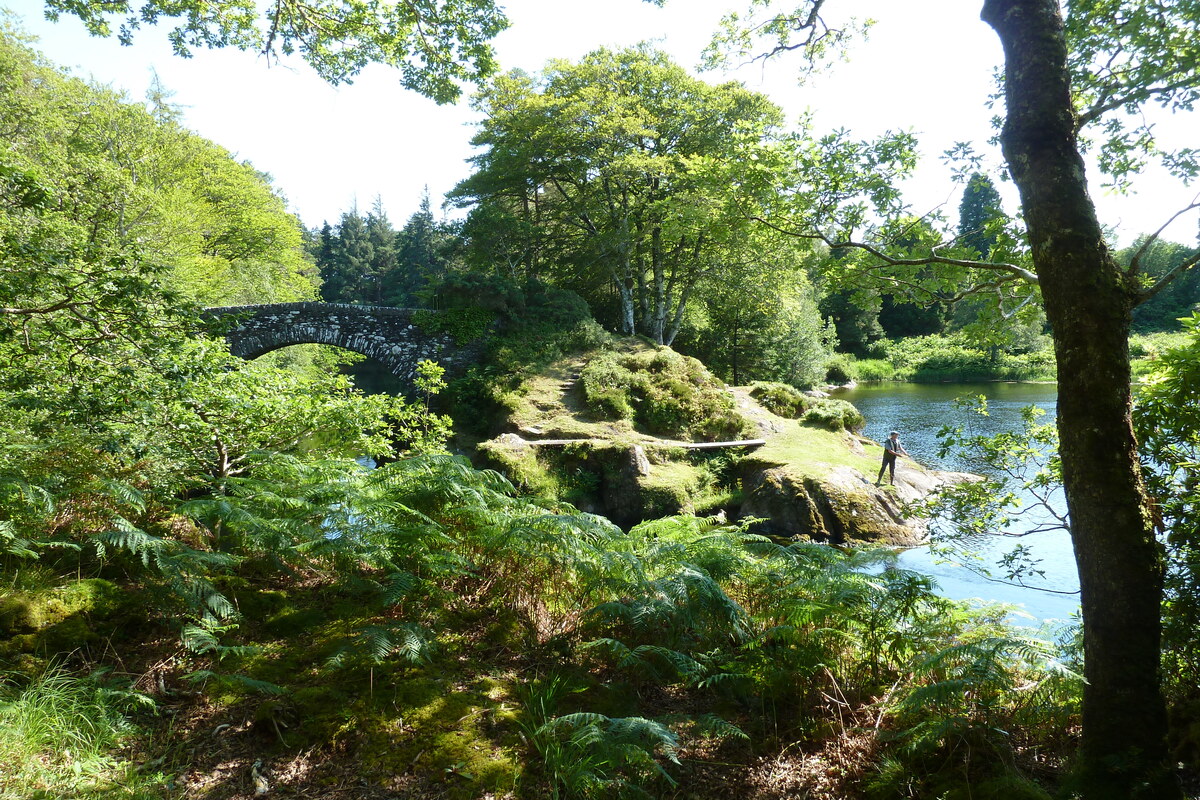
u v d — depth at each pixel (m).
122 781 2.75
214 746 3.12
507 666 4.06
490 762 3.13
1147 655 2.77
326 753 3.15
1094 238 2.91
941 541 5.66
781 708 3.84
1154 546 2.81
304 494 5.17
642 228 31.08
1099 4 4.37
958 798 2.89
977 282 5.12
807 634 3.97
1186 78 3.81
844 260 5.35
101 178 17.44
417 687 3.66
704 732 3.34
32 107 22.02
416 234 72.06
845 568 4.55
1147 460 3.91
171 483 5.45
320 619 4.36
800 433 19.70
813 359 39.34
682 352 37.19
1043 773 3.14
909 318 61.78
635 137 29.45
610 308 35.06
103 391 5.17
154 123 26.78
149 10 7.98
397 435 8.99
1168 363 3.91
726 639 4.27
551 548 4.55
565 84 29.95
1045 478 5.02
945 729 3.08
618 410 19.98
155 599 3.82
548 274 34.88
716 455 17.70
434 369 10.11
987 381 45.19
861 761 3.31
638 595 4.18
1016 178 3.12
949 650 3.46
